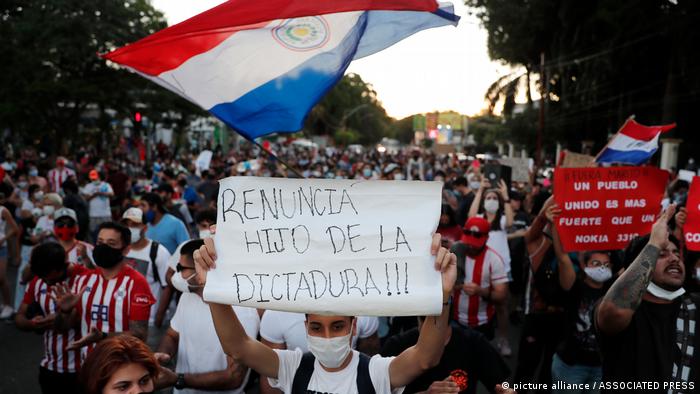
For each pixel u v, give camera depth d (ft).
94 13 76.13
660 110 104.63
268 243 7.77
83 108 85.35
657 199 15.34
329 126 331.98
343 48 9.34
